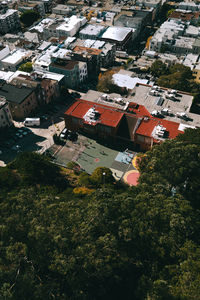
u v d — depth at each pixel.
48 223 64.94
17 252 61.00
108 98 151.38
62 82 177.38
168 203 69.69
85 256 60.50
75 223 66.31
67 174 118.94
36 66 185.62
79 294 60.88
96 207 67.81
